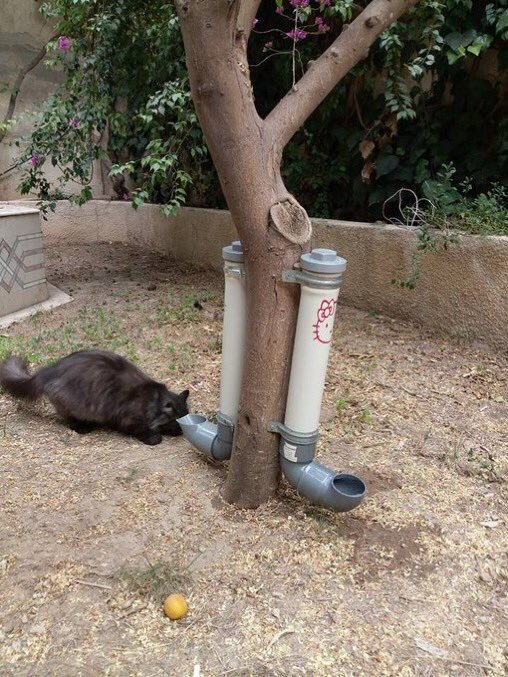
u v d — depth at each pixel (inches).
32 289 130.9
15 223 123.8
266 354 56.0
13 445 76.3
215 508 62.4
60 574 53.7
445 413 85.0
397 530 59.8
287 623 48.6
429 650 46.5
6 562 55.1
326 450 74.7
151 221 182.1
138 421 77.3
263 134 50.8
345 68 54.0
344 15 108.3
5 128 154.3
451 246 106.7
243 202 50.8
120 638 47.3
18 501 63.8
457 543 58.4
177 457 73.3
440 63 124.3
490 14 110.4
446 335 110.8
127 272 162.4
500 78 125.0
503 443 77.5
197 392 91.9
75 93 143.9
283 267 53.1
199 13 44.0
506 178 120.7
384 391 91.3
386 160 129.4
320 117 142.2
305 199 151.3
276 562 55.1
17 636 47.5
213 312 125.3
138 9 137.8
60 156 141.6
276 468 61.7
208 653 45.8
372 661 45.3
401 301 118.0
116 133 156.8
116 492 65.4
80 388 79.0
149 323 119.1
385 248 118.0
